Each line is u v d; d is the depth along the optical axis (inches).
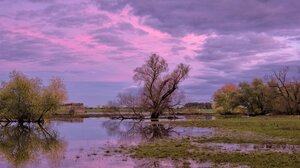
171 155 1120.8
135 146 1419.8
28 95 3206.2
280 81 4643.2
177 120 3580.2
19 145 1583.4
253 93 4877.0
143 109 4013.3
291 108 4564.5
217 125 2600.9
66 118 4387.3
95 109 7066.9
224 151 1187.9
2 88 3179.1
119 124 3127.5
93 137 1910.7
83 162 1049.5
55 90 3329.2
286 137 1608.0
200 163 967.0
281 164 904.9
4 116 3196.4
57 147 1473.9
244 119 3425.2
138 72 3873.0
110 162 1034.1
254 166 892.6
